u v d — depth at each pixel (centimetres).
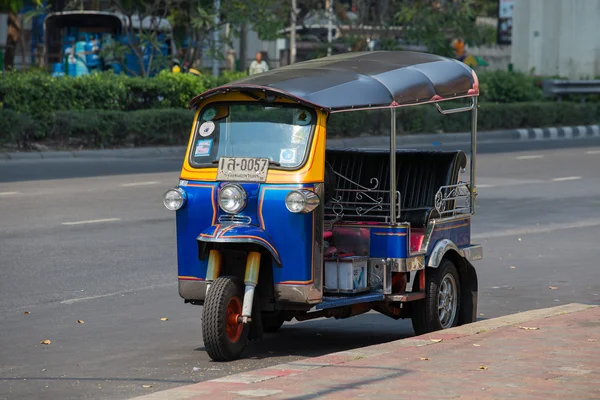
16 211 2119
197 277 1055
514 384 830
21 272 1538
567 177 2823
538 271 1622
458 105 4231
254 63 4653
